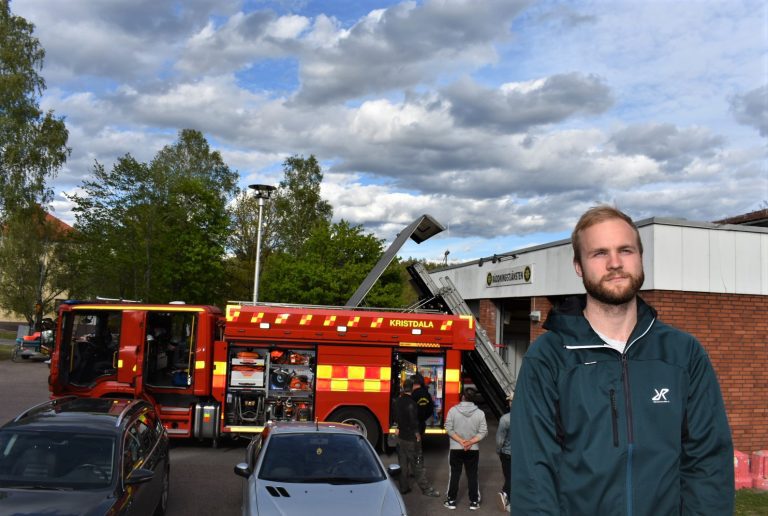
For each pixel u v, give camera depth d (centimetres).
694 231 1238
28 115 3712
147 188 3925
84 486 606
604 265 206
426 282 1480
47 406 754
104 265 3859
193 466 1142
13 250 4378
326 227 3328
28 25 3822
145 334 1252
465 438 933
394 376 1266
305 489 671
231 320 1245
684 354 208
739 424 1233
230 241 5312
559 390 208
